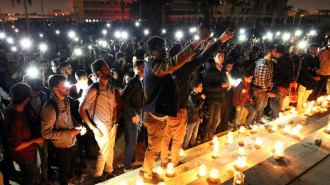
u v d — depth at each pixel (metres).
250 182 2.54
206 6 46.25
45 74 6.08
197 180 3.35
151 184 3.54
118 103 4.33
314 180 2.59
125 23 32.62
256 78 5.90
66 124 3.52
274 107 6.42
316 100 7.91
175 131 3.87
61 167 3.66
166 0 44.12
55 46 14.24
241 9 59.00
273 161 2.93
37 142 3.45
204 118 5.48
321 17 50.72
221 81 5.36
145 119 3.22
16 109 3.24
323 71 7.40
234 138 5.44
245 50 10.93
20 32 22.09
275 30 32.38
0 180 3.25
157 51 2.78
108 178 4.17
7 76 5.91
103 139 3.75
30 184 3.64
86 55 7.95
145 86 3.01
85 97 3.47
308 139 3.54
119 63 7.93
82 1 71.31
